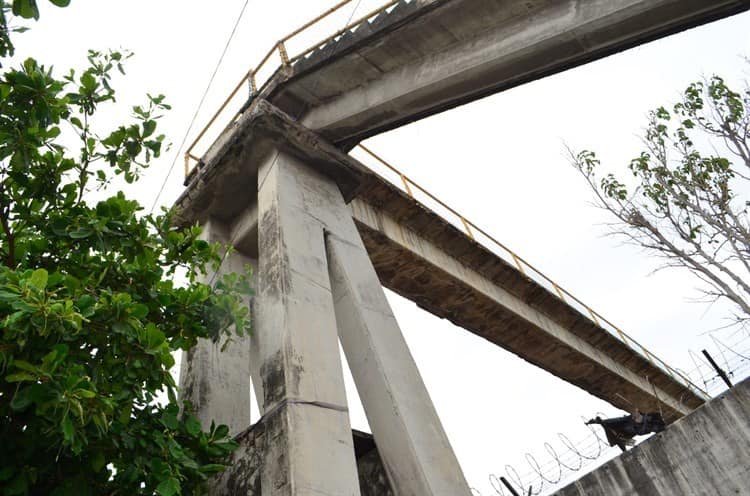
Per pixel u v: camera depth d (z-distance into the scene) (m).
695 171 11.05
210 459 5.23
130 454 4.52
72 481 4.25
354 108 8.83
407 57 8.62
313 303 6.58
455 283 13.05
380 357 6.59
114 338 4.39
